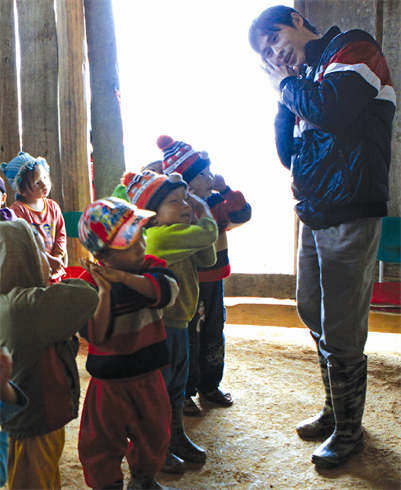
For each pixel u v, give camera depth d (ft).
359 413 7.64
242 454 7.77
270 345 12.84
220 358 9.58
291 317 13.61
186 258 7.37
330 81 6.89
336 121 6.93
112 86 14.99
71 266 14.61
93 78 15.06
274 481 7.06
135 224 5.61
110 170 15.24
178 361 7.25
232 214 9.29
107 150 15.20
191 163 7.91
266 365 11.60
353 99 6.79
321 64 7.36
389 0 13.51
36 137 15.61
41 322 4.93
